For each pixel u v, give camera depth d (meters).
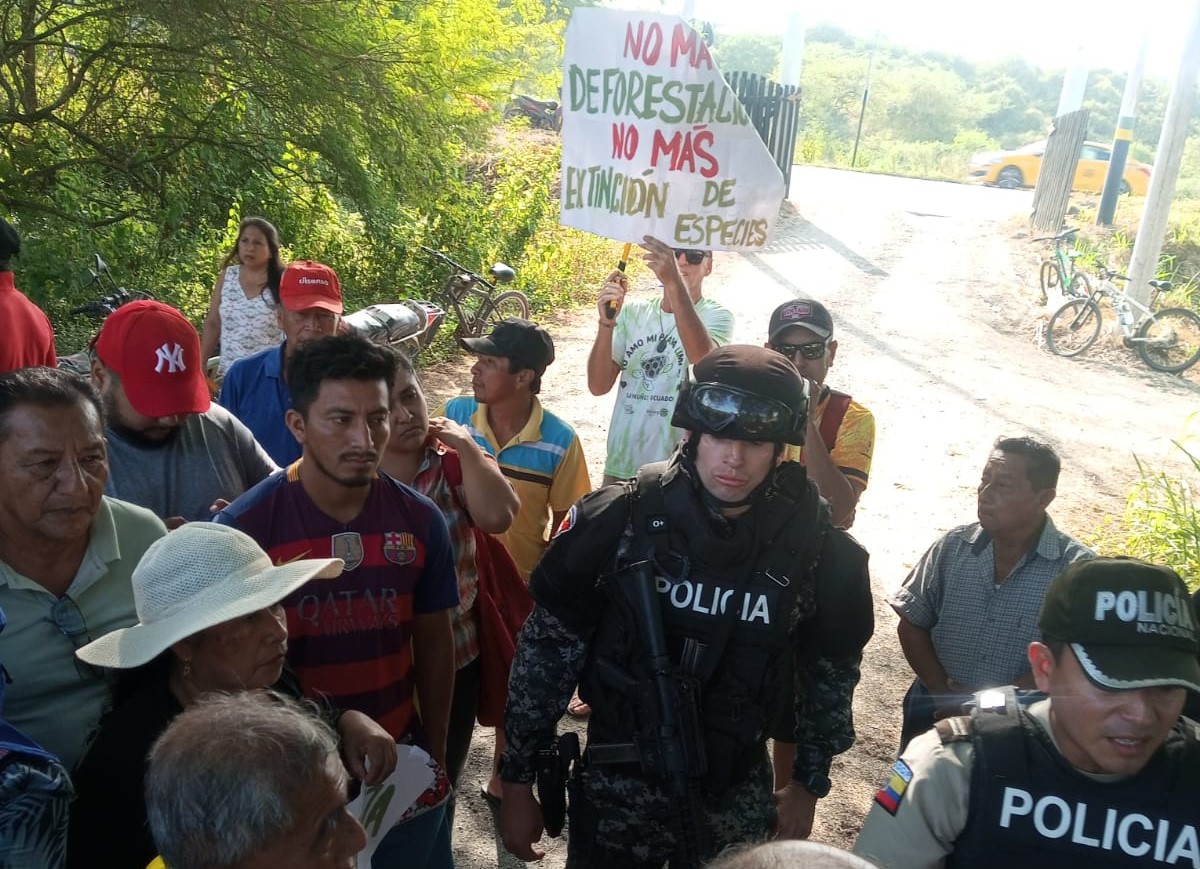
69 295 8.92
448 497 3.24
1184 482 9.00
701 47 3.89
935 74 84.19
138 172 11.31
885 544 7.16
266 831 1.48
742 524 2.40
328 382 2.50
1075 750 1.84
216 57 10.58
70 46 10.43
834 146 53.56
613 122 4.04
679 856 2.33
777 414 2.29
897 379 11.50
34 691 2.22
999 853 1.86
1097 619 1.80
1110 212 20.69
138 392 2.90
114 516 2.45
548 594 2.51
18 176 10.05
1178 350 13.66
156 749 1.59
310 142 11.53
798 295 15.21
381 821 2.33
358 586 2.58
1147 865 1.81
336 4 10.69
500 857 3.77
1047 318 15.00
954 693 3.35
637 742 2.37
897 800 1.94
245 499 2.61
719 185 3.98
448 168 12.88
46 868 1.72
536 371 3.87
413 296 11.56
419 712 2.88
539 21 13.13
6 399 2.14
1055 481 3.14
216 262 10.66
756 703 2.40
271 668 2.14
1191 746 1.87
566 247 15.13
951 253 19.09
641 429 4.47
